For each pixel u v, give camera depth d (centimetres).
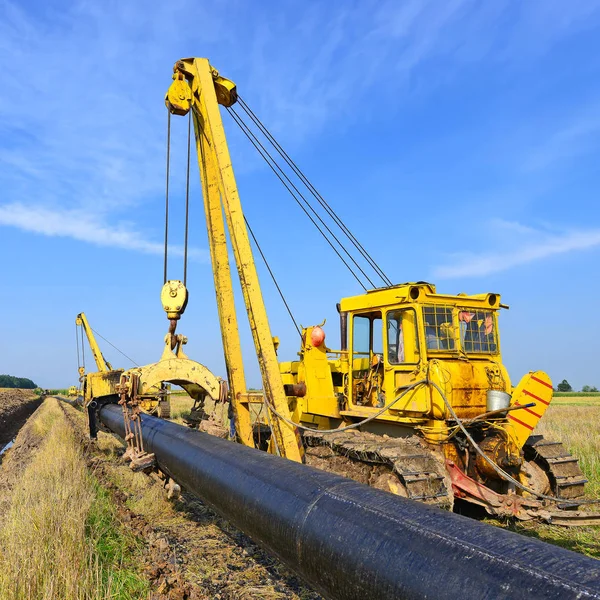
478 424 721
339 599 258
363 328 873
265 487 353
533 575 186
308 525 288
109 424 915
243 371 805
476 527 229
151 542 601
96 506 710
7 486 1000
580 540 644
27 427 2548
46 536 535
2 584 432
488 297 788
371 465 710
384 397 815
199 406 806
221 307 816
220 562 546
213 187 827
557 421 2039
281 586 487
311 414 952
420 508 260
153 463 602
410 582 215
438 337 738
